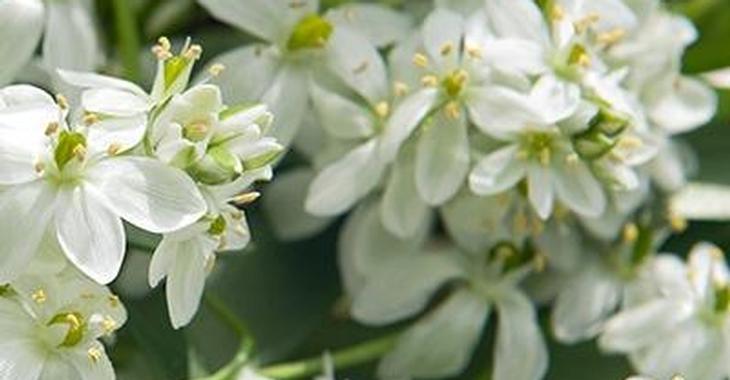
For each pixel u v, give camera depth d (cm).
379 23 38
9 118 34
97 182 34
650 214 40
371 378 39
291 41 38
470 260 40
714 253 39
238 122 34
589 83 37
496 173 37
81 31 37
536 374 39
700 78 41
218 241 34
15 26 36
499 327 39
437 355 39
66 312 34
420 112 37
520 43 37
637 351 39
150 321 38
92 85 34
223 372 37
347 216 40
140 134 34
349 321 40
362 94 38
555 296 40
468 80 37
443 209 39
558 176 37
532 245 39
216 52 39
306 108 38
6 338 34
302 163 40
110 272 33
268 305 40
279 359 39
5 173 34
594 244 40
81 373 34
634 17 38
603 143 37
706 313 39
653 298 40
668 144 40
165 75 34
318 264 40
